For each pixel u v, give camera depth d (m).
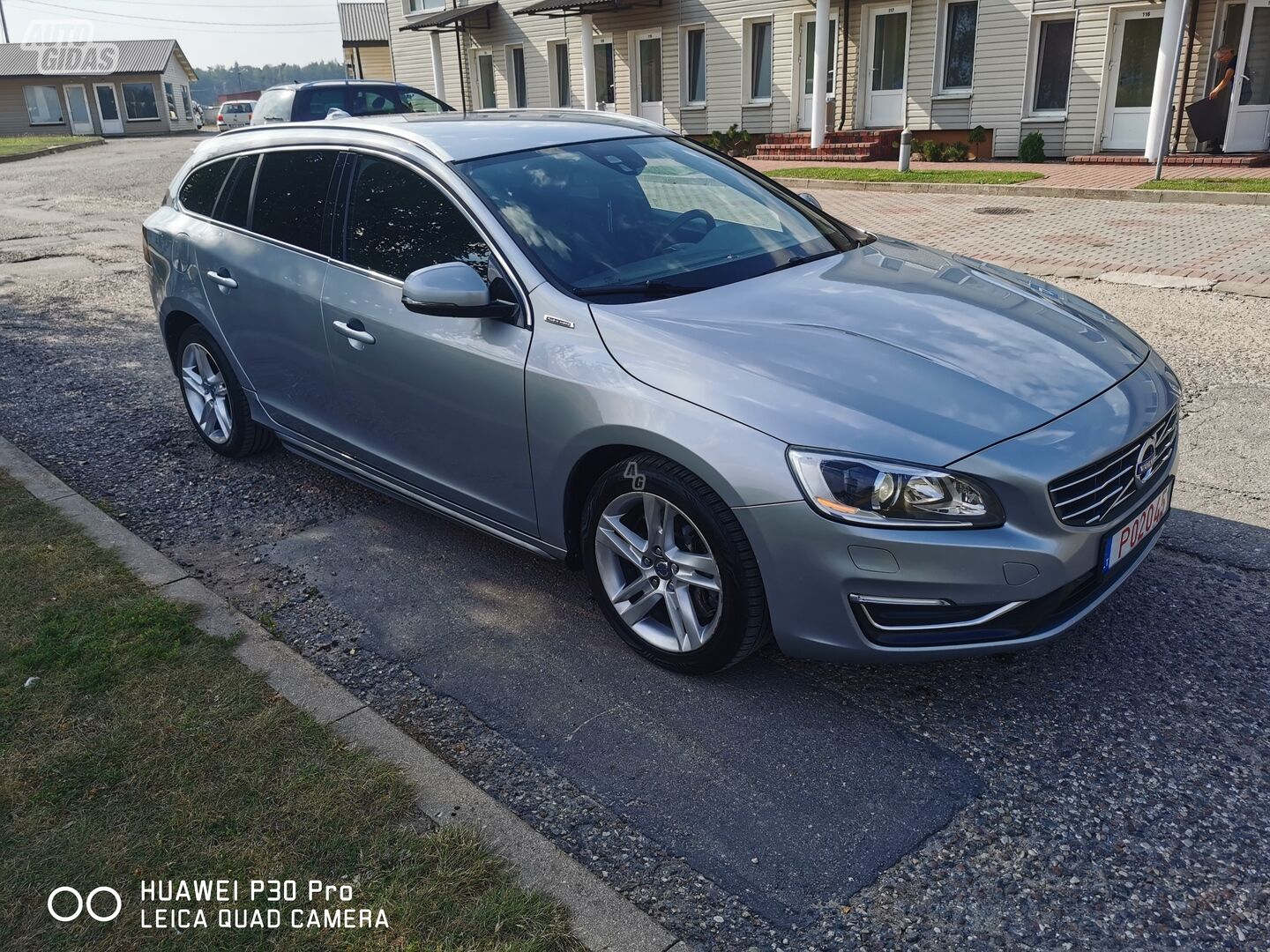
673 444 2.96
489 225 3.58
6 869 2.47
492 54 27.31
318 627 3.71
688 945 2.24
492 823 2.59
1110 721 3.01
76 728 2.99
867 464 2.74
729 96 22.77
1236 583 3.72
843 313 3.34
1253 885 2.40
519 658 3.47
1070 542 2.79
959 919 2.35
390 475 4.20
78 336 8.12
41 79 47.91
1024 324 3.38
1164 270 8.91
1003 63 18.58
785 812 2.70
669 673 3.35
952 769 2.84
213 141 5.22
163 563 4.03
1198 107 16.36
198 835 2.57
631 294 3.42
